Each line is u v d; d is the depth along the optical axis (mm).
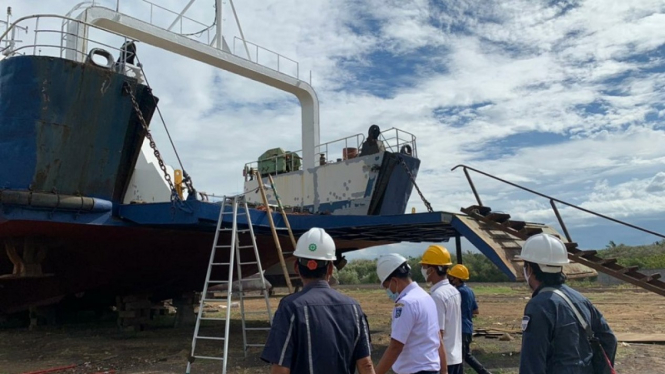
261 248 12844
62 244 10695
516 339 11633
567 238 8852
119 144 10461
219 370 8141
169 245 11586
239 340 11359
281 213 10328
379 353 9703
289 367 2809
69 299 14609
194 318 14188
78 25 11898
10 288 12609
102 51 9977
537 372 2898
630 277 7840
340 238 12523
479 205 9180
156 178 12664
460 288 6973
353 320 3020
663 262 39969
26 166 9500
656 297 24500
